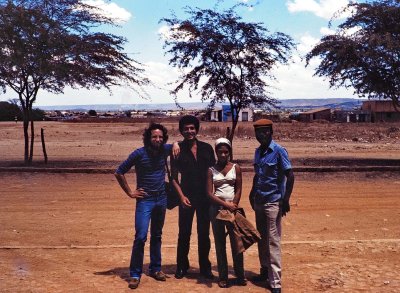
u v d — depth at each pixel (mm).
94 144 35156
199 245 6711
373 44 17781
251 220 10352
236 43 18703
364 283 6410
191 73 19062
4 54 17578
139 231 6344
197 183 6590
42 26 17578
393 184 15453
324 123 66125
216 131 46531
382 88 19031
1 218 10633
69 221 10344
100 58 18641
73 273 6875
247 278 6707
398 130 47500
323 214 11070
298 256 7668
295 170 17656
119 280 6582
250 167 17875
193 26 18797
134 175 17000
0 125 61906
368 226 9883
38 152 28281
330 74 19719
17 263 7344
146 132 6496
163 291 6184
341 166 18359
